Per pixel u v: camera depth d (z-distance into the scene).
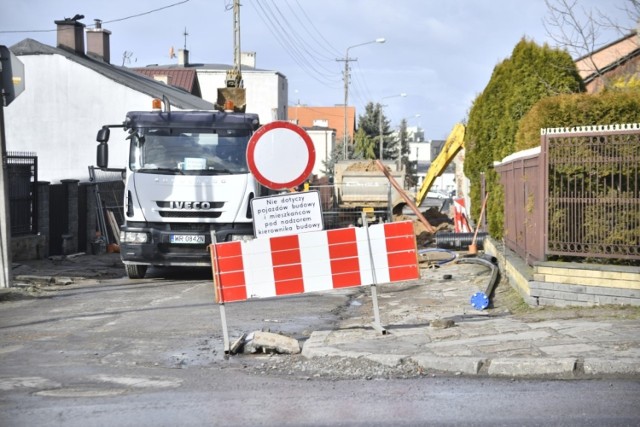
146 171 19.48
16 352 10.55
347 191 36.09
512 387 8.08
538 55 19.81
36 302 15.64
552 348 9.31
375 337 10.79
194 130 19.75
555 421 6.70
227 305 15.18
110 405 7.57
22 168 24.20
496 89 23.86
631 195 12.26
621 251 12.27
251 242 10.84
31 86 45.50
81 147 45.44
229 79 43.53
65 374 9.11
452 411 7.13
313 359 9.77
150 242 19.28
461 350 9.51
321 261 11.05
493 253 20.17
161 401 7.73
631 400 7.38
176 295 16.69
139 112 20.03
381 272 11.17
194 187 19.30
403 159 110.81
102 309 14.63
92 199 29.22
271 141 10.94
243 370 9.39
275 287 10.89
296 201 11.07
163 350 10.66
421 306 14.48
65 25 48.00
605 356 8.76
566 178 12.62
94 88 45.44
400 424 6.73
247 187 19.42
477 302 13.37
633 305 11.80
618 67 21.81
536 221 13.33
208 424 6.85
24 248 23.89
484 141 24.11
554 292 12.44
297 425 6.76
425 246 29.36
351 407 7.38
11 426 6.84
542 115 13.93
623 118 13.51
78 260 25.19
